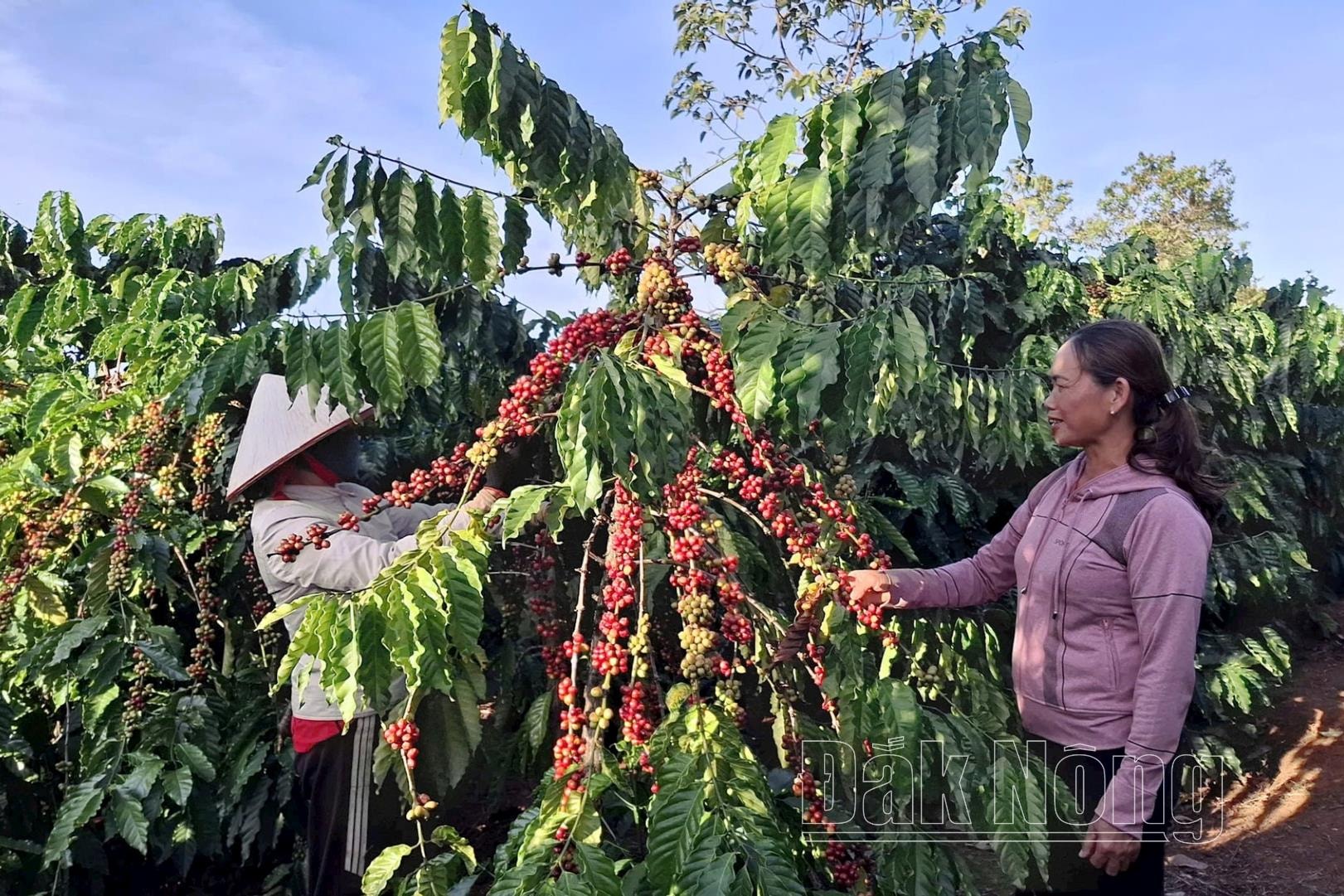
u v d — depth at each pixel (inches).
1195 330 178.4
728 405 76.4
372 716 85.5
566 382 77.2
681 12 358.6
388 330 81.0
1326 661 216.5
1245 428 198.1
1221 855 136.8
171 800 106.9
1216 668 160.6
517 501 70.3
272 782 111.6
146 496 113.1
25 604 110.0
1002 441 119.0
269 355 102.8
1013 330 165.6
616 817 87.0
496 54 71.9
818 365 72.7
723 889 56.3
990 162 72.1
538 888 59.1
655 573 84.9
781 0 352.2
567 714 69.1
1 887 100.0
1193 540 64.1
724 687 74.2
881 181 73.3
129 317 131.0
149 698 110.6
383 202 80.5
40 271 189.6
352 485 98.0
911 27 323.3
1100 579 67.9
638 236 99.9
